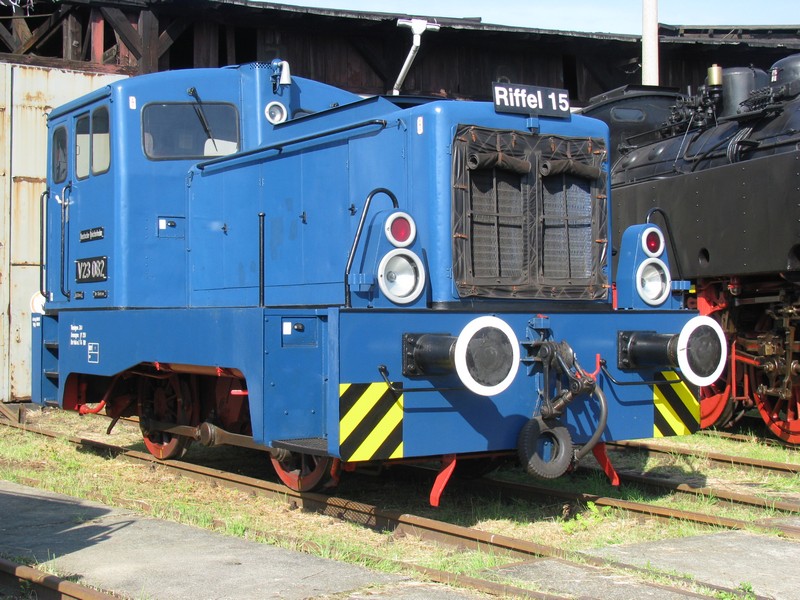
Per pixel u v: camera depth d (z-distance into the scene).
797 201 8.14
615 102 11.40
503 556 4.85
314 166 6.38
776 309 9.00
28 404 12.88
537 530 5.54
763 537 5.23
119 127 7.32
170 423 7.70
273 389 5.44
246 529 5.33
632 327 5.97
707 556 4.80
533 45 16.27
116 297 7.32
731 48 16.97
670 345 5.65
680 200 9.51
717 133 9.70
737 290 9.11
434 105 5.68
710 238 9.12
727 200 8.93
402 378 5.13
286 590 4.07
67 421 11.20
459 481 6.92
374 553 4.90
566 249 6.06
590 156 6.21
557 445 5.53
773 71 9.34
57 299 8.54
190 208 7.47
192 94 7.45
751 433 9.97
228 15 14.20
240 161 6.98
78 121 8.09
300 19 14.52
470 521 5.80
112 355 7.36
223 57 15.13
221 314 5.89
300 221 6.44
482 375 4.94
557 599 3.93
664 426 6.12
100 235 7.60
